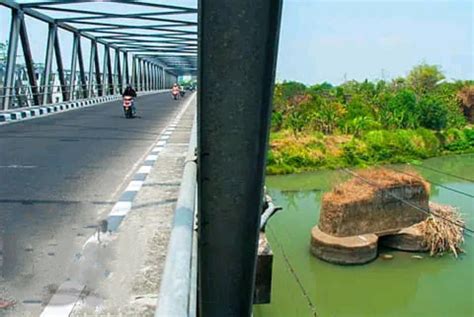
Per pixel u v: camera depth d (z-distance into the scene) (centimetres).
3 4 1648
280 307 1450
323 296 1527
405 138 4291
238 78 205
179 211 259
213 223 234
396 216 1950
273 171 3441
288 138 3938
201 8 196
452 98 5631
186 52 4841
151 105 3002
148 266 344
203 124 214
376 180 2000
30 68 1953
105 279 323
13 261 353
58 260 356
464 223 2058
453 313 1445
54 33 2305
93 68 3350
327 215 1884
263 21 198
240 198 228
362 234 1880
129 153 910
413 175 2088
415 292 1574
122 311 279
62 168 746
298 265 1756
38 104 2064
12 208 502
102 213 484
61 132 1312
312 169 3566
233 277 248
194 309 178
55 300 293
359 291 1569
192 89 7844
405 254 1886
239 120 213
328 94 5391
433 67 6794
